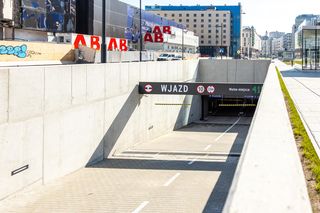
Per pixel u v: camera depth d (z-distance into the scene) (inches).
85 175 774.5
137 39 3255.4
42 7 1621.6
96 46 2009.1
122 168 852.6
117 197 615.2
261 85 1166.3
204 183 712.4
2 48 1044.5
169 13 7534.5
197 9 7726.4
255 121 345.1
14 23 1412.4
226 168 864.3
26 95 623.8
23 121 619.2
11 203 569.9
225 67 2377.0
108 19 2532.0
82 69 827.4
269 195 148.9
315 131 571.5
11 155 590.9
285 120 352.8
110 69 984.9
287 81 1635.1
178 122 1781.5
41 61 1203.2
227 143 1311.5
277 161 201.6
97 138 920.3
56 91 721.6
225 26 7362.2
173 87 1208.2
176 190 660.1
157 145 1234.6
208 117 2422.5
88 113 866.1
